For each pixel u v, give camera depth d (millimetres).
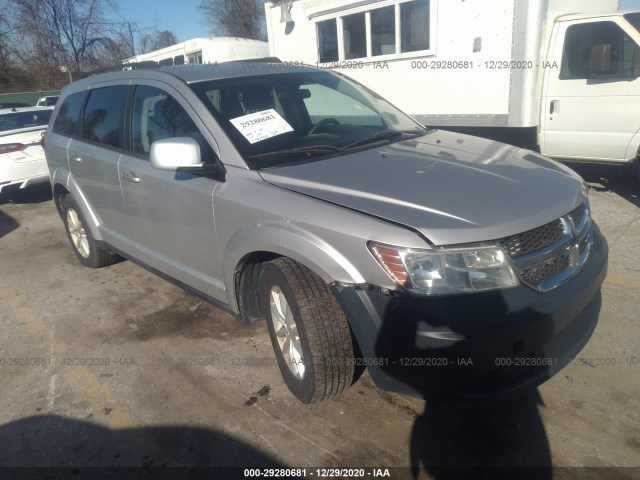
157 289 4590
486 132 7609
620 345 3295
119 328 3961
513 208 2447
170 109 3490
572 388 2951
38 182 7844
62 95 5078
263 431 2801
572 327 2670
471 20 6707
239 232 2914
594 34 6180
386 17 7621
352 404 2959
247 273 3115
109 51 31672
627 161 6250
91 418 2988
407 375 2350
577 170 7520
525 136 7176
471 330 2225
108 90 4242
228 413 2955
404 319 2275
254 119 3307
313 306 2609
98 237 4613
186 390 3178
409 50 7520
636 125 6027
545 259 2434
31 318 4230
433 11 6996
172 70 3742
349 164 2930
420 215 2371
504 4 6375
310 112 3705
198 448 2717
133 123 3838
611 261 4477
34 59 32281
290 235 2615
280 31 9266
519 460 2510
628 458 2473
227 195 2969
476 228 2297
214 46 12094
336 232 2457
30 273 5215
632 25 5910
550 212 2496
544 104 6652
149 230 3781
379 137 3480
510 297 2299
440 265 2252
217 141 3137
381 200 2510
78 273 5117
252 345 3613
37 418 3018
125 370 3418
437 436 2689
